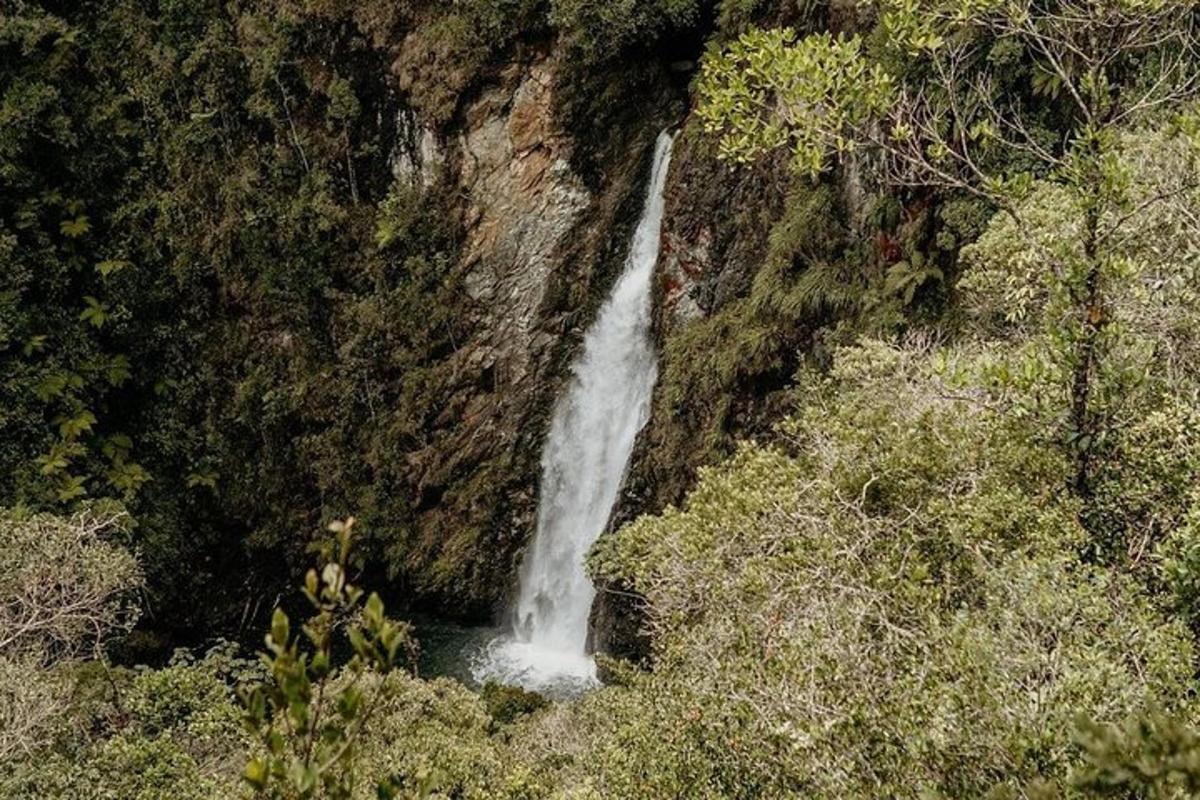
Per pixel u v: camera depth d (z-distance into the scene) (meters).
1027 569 5.30
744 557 7.88
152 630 21.36
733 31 17.84
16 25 20.38
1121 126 9.62
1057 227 8.32
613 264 20.77
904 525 7.04
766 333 15.97
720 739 5.98
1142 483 6.25
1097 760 2.74
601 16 18.67
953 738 4.17
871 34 14.13
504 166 21.16
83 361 21.06
